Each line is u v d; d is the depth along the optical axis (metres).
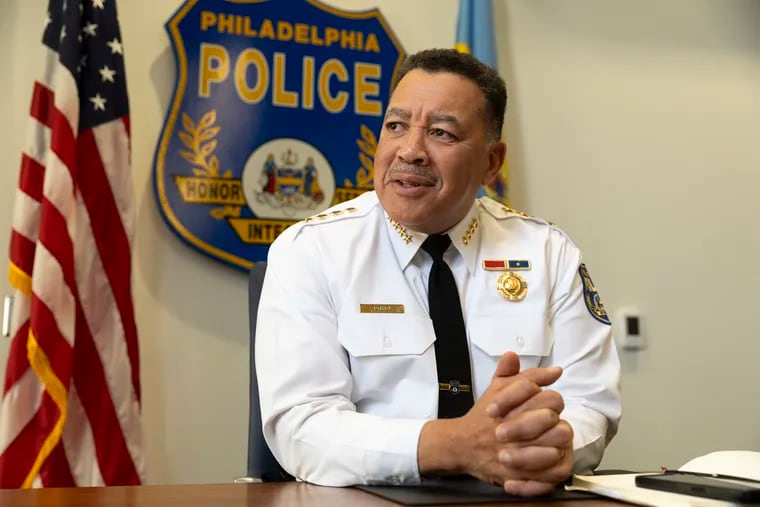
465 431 1.04
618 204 2.95
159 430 2.45
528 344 1.44
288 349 1.32
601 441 1.31
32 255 2.25
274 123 2.60
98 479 2.20
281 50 2.63
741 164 3.11
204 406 2.50
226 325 2.54
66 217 2.21
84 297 2.27
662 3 3.11
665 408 2.90
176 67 2.53
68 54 2.29
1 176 2.41
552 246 1.58
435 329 1.41
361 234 1.49
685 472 1.00
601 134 2.96
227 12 2.60
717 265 3.03
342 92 2.67
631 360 2.89
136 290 2.46
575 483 1.01
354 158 2.66
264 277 1.61
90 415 2.24
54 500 0.90
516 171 2.85
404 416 1.35
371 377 1.36
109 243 2.31
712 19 3.15
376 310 1.40
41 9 2.50
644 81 3.04
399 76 1.50
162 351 2.48
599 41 3.01
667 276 2.97
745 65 3.17
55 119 2.26
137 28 2.55
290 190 2.59
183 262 2.52
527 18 2.95
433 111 1.41
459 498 0.92
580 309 1.51
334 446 1.12
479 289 1.48
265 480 1.50
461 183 1.42
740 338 3.02
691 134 3.07
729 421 2.97
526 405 1.01
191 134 2.52
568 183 2.90
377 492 0.97
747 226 3.09
